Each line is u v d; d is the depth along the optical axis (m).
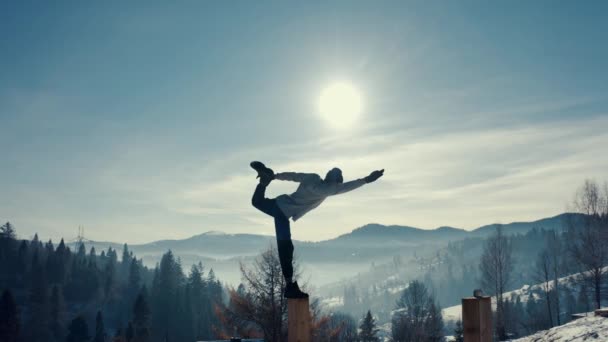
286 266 4.18
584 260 43.19
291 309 3.98
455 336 44.06
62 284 135.62
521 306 96.56
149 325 82.31
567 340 6.48
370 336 51.91
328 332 23.34
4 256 137.88
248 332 22.48
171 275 116.00
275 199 4.52
